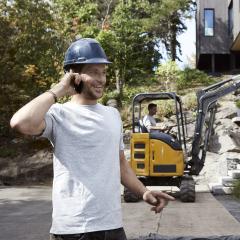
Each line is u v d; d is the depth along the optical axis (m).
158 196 2.63
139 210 9.54
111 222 2.35
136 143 11.24
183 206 10.08
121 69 25.92
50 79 21.05
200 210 9.49
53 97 2.31
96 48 2.47
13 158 18.53
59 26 22.05
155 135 11.09
